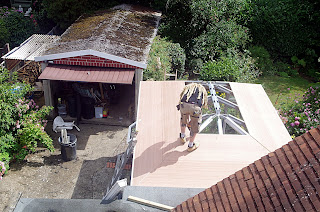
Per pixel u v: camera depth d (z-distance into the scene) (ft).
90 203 16.79
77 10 57.00
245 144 21.97
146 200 16.74
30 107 37.50
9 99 33.09
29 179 32.27
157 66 42.60
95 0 57.72
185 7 55.01
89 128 41.27
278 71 58.03
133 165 20.30
